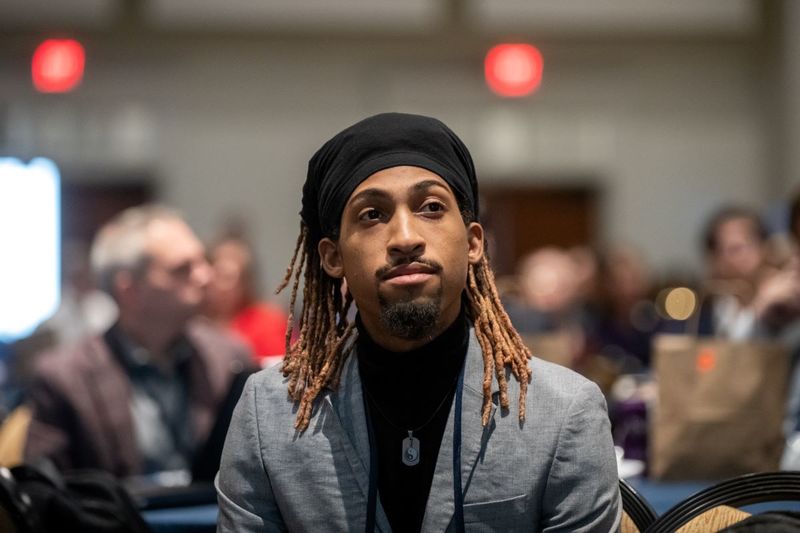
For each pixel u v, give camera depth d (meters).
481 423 2.93
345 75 19.27
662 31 19.64
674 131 19.75
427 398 3.00
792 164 18.61
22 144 18.61
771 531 2.57
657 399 5.30
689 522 3.06
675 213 19.81
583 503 2.86
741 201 19.69
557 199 19.92
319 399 3.04
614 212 19.75
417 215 2.86
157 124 19.00
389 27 19.22
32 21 18.64
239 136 19.16
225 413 4.92
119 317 5.91
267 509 3.01
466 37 19.34
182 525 4.39
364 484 2.93
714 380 5.26
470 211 3.00
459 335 3.01
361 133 2.97
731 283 8.33
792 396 6.18
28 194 9.55
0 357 9.30
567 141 19.64
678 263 19.70
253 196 19.17
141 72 18.94
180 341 6.06
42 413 5.63
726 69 19.73
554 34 19.48
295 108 19.22
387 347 2.98
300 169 19.23
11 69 18.62
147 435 5.84
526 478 2.87
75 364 5.74
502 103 19.48
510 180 19.64
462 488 2.88
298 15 19.12
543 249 19.86
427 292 2.82
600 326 10.76
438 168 2.90
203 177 19.09
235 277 9.58
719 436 5.24
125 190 19.09
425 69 19.34
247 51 19.14
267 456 2.99
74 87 18.75
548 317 8.42
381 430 3.00
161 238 5.91
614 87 19.64
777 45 19.25
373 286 2.85
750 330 6.74
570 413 2.91
